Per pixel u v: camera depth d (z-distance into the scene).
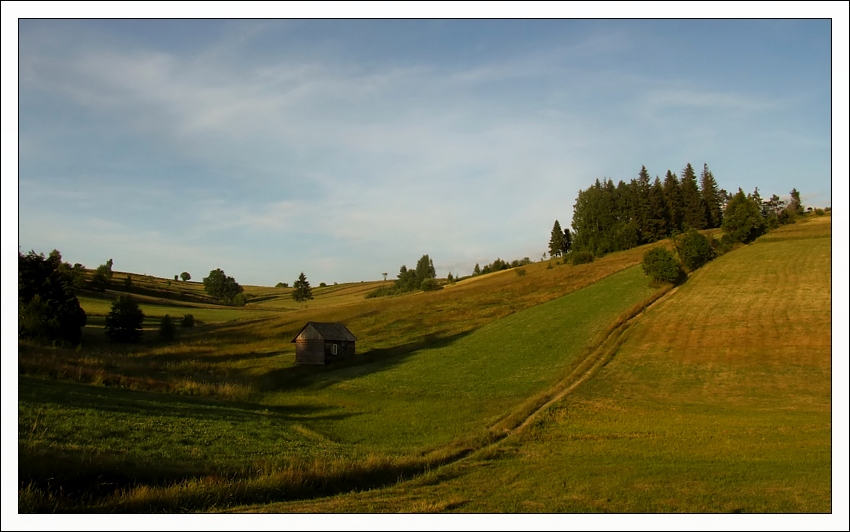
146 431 23.55
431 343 63.25
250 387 43.81
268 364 58.75
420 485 18.50
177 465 19.16
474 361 52.12
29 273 60.84
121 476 16.62
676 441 25.62
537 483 18.62
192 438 23.78
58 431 21.02
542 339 56.66
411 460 21.86
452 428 30.88
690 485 18.06
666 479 18.88
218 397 38.31
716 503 16.03
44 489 14.70
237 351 66.81
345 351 61.16
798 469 19.88
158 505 14.68
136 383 35.59
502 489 17.89
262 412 33.91
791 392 36.59
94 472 16.27
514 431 28.59
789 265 70.00
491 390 42.25
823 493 16.91
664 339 50.75
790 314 52.41
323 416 35.25
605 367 44.75
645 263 71.62
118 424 23.73
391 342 66.69
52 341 56.19
